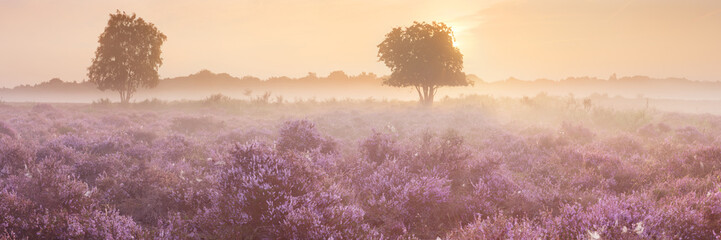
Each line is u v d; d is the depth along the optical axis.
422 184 5.43
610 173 6.92
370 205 5.20
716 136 13.64
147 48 42.94
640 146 10.41
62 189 5.11
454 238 4.17
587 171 7.13
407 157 7.25
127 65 41.84
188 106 36.25
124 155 8.76
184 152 9.51
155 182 6.10
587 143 11.05
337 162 7.40
